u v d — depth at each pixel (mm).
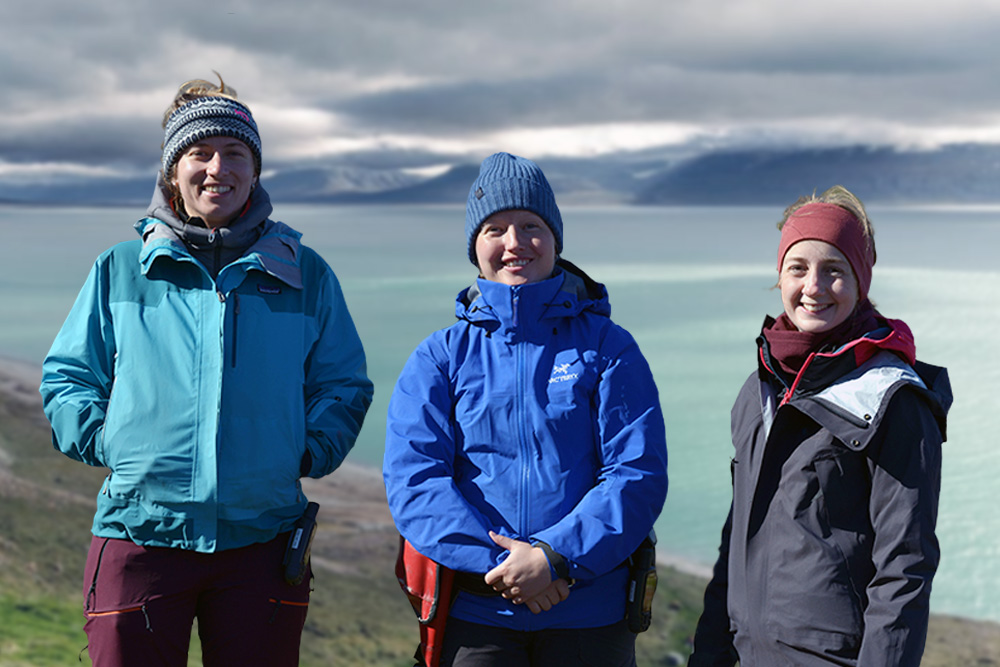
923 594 1969
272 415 2613
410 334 122625
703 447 72500
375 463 56219
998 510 60625
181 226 2662
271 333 2670
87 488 36562
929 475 2029
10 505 32438
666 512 55375
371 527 38094
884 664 1937
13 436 44531
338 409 2721
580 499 2438
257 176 2830
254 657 2551
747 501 2297
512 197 2549
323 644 23922
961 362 116188
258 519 2582
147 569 2537
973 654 32344
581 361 2516
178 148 2668
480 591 2402
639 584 2447
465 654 2398
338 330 2832
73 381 2629
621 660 2445
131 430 2543
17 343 104500
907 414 2064
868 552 2092
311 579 2727
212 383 2576
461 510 2348
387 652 23891
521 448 2443
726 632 2438
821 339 2256
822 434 2164
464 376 2535
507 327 2543
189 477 2523
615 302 168375
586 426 2482
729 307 161500
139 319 2631
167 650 2527
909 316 152250
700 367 108250
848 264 2225
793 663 2117
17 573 24844
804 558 2125
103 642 2518
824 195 2334
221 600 2574
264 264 2654
